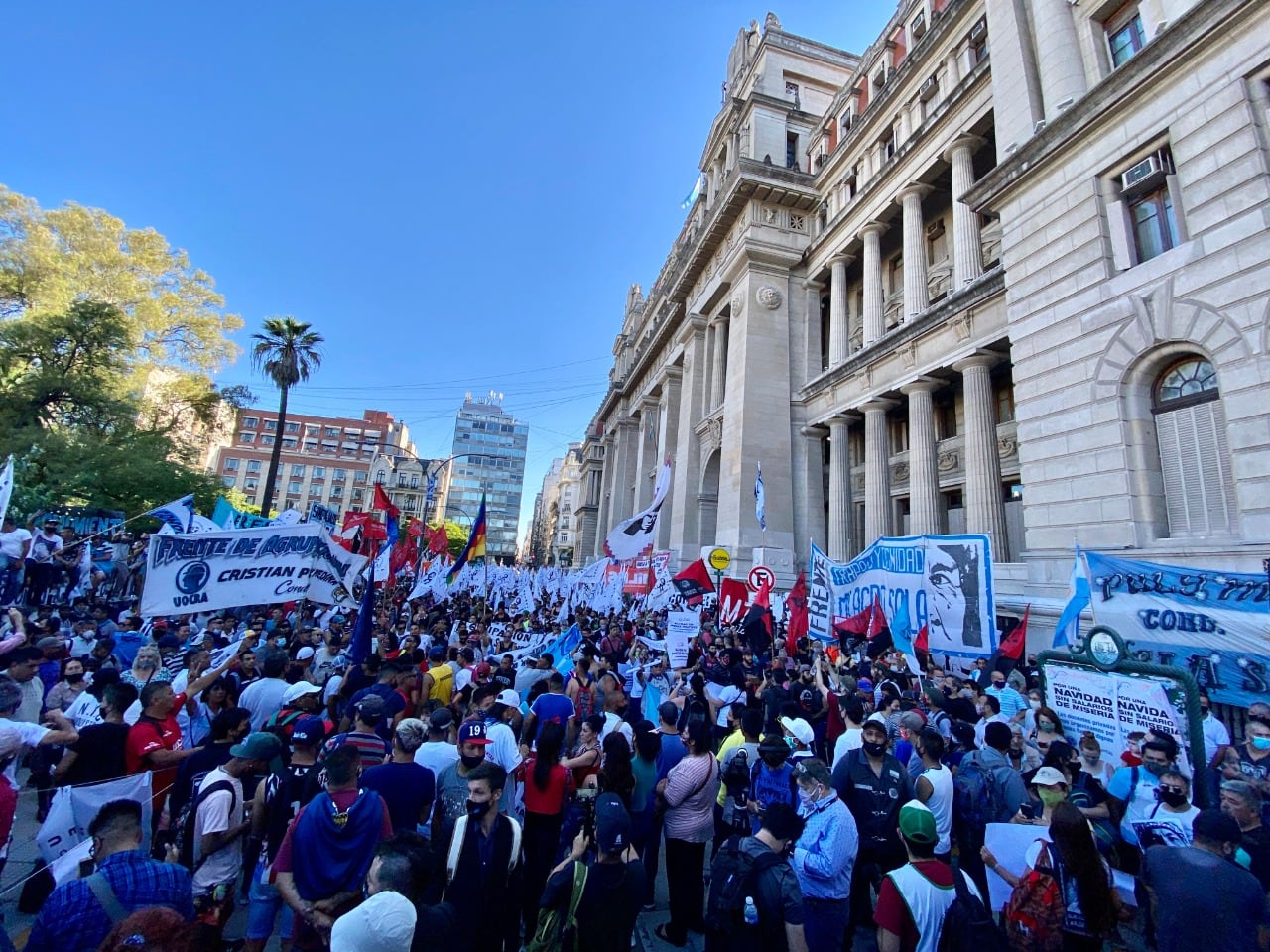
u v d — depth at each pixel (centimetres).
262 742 452
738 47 4097
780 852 388
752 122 3478
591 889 374
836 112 3281
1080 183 1423
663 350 5059
